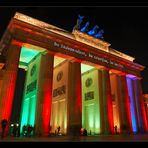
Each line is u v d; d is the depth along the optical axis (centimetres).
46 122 2736
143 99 4738
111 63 4125
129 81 4750
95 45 4031
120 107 4075
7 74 2616
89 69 4328
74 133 2964
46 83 2947
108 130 3484
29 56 3612
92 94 4119
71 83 3412
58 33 3484
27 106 3500
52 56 3173
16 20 2869
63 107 3612
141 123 4394
